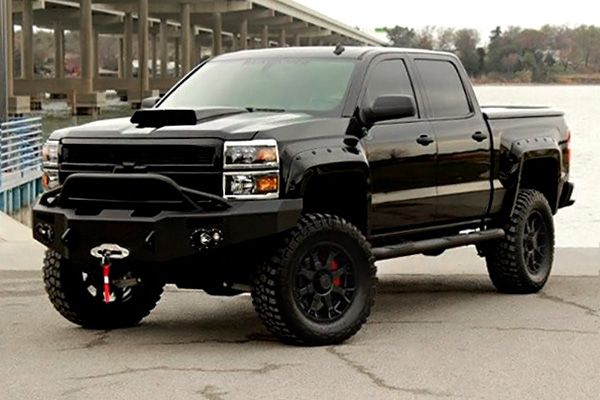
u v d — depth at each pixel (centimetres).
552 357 841
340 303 887
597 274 1273
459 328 957
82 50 7719
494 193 1091
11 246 1473
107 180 850
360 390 741
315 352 854
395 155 956
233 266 862
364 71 963
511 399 720
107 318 959
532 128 1153
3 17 3048
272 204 830
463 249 1472
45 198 896
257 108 957
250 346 881
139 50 8881
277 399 718
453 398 722
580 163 5066
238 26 13025
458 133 1041
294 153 850
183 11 9994
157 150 852
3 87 3081
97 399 718
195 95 1009
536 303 1087
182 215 822
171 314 1044
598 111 12262
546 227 1156
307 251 856
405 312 1042
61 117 7988
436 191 1010
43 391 738
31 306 1072
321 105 939
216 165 835
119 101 11225
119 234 838
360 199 926
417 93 1015
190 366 809
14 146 3125
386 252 946
